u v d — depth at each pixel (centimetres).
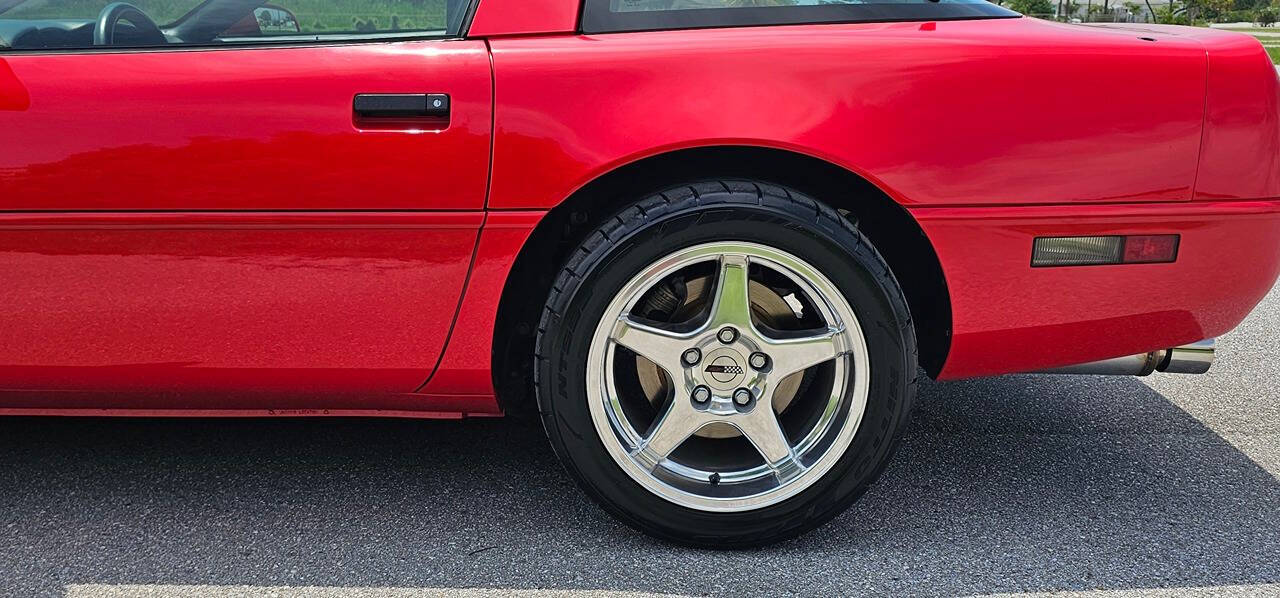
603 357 192
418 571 196
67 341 192
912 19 194
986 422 277
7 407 207
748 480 201
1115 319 197
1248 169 191
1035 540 211
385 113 180
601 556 202
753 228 184
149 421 268
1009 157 185
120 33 185
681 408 197
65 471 238
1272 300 419
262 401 205
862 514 222
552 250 206
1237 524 219
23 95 180
